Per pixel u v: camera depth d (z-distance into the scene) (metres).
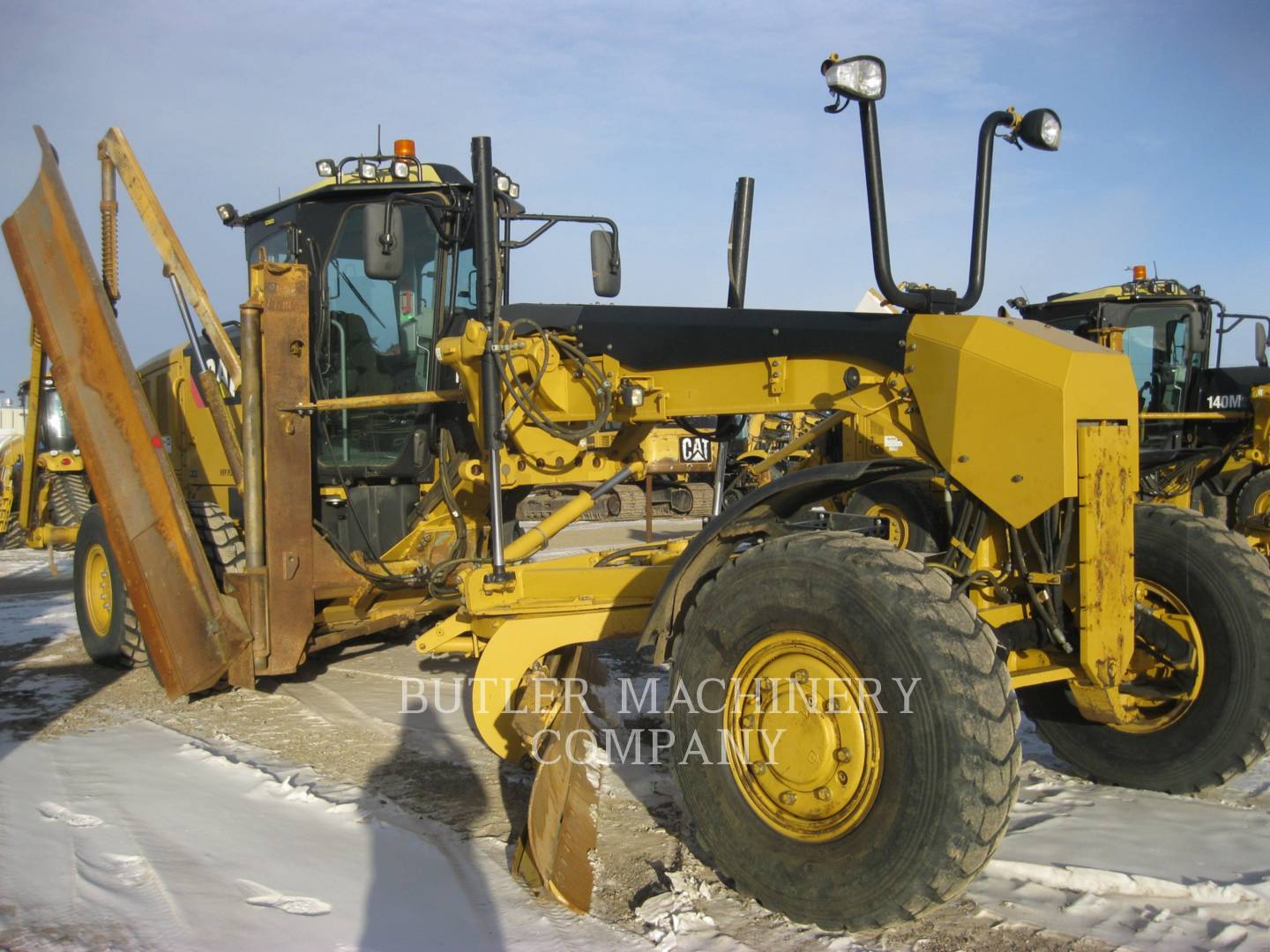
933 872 2.68
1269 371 10.53
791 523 3.66
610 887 3.28
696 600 3.31
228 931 2.89
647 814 3.90
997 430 3.19
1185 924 2.96
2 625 8.48
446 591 5.08
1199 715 3.92
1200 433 11.07
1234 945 2.82
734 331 3.90
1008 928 2.94
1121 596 3.26
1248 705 3.79
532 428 4.75
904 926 2.96
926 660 2.72
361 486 6.07
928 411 3.35
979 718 2.67
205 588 5.20
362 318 6.00
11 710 5.58
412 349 5.92
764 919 3.00
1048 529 3.36
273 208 6.33
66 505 9.28
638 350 4.18
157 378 8.03
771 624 3.07
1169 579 4.05
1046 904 3.10
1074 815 3.80
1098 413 3.17
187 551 5.18
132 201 5.71
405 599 6.03
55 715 5.45
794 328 3.73
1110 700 3.31
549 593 4.23
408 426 5.97
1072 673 3.36
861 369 3.55
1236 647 3.83
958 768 2.66
